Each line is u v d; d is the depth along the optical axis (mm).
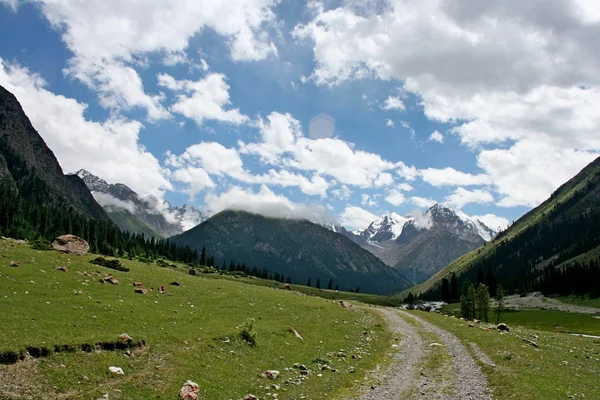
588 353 49312
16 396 19125
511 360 37438
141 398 21703
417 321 71688
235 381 26906
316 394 26203
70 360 23750
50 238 162625
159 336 31484
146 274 66375
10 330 25938
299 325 49125
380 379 30703
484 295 112250
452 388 28297
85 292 43969
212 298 57125
